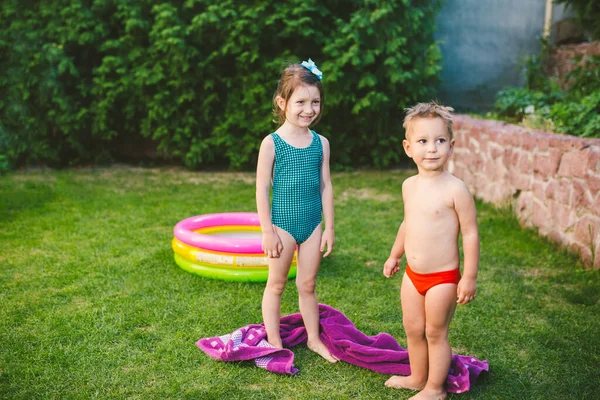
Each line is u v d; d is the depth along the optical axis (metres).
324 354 2.91
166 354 2.90
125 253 4.48
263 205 2.79
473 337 3.14
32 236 4.87
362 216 5.67
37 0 7.64
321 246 2.88
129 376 2.69
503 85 8.79
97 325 3.20
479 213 5.78
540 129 5.54
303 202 2.81
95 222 5.34
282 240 2.82
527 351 3.00
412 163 8.56
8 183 6.94
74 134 7.96
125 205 5.98
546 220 4.87
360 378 2.72
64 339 3.05
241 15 7.19
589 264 4.22
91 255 4.41
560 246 4.61
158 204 6.05
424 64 7.81
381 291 3.80
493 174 5.89
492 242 4.84
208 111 7.74
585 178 4.28
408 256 2.45
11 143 7.79
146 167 8.29
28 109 7.75
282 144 2.77
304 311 2.96
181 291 3.73
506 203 5.61
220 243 3.90
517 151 5.37
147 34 7.66
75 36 7.43
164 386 2.61
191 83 7.61
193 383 2.64
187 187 6.92
